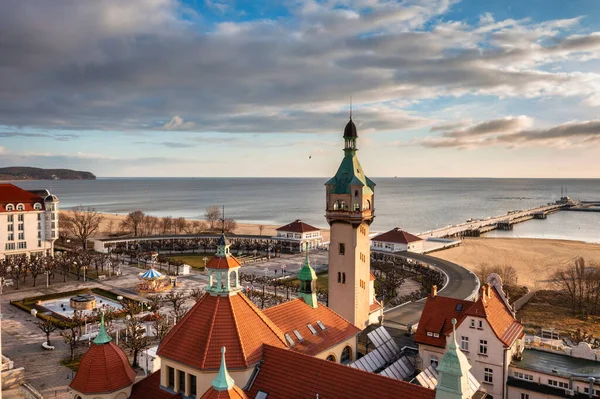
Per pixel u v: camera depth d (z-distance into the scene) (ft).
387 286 469.98
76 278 515.91
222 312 167.63
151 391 168.55
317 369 152.97
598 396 195.00
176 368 162.40
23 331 336.08
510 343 215.72
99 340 170.50
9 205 577.02
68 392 243.19
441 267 522.47
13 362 270.05
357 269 265.95
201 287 481.05
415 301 382.01
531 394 207.00
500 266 552.41
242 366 155.12
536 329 349.61
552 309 407.03
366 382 144.66
